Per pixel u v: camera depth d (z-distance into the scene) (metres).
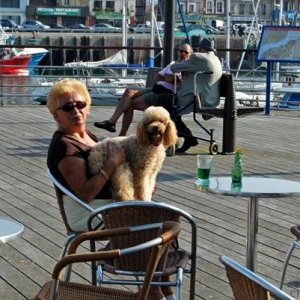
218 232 6.85
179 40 44.56
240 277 2.98
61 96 4.83
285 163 10.21
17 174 9.10
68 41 51.56
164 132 4.97
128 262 4.25
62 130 4.88
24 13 64.88
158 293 4.62
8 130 12.44
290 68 23.52
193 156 10.42
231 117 10.52
